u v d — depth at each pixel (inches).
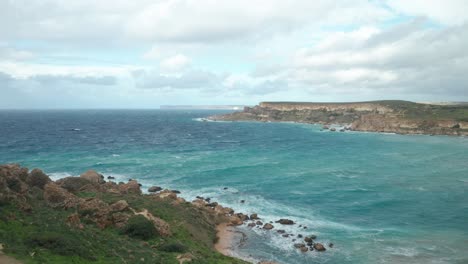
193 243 1584.6
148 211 1818.4
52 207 1578.5
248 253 1643.7
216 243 1765.5
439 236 1822.1
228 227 1994.3
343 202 2434.8
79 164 3705.7
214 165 3789.4
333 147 5438.0
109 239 1283.2
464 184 2920.8
